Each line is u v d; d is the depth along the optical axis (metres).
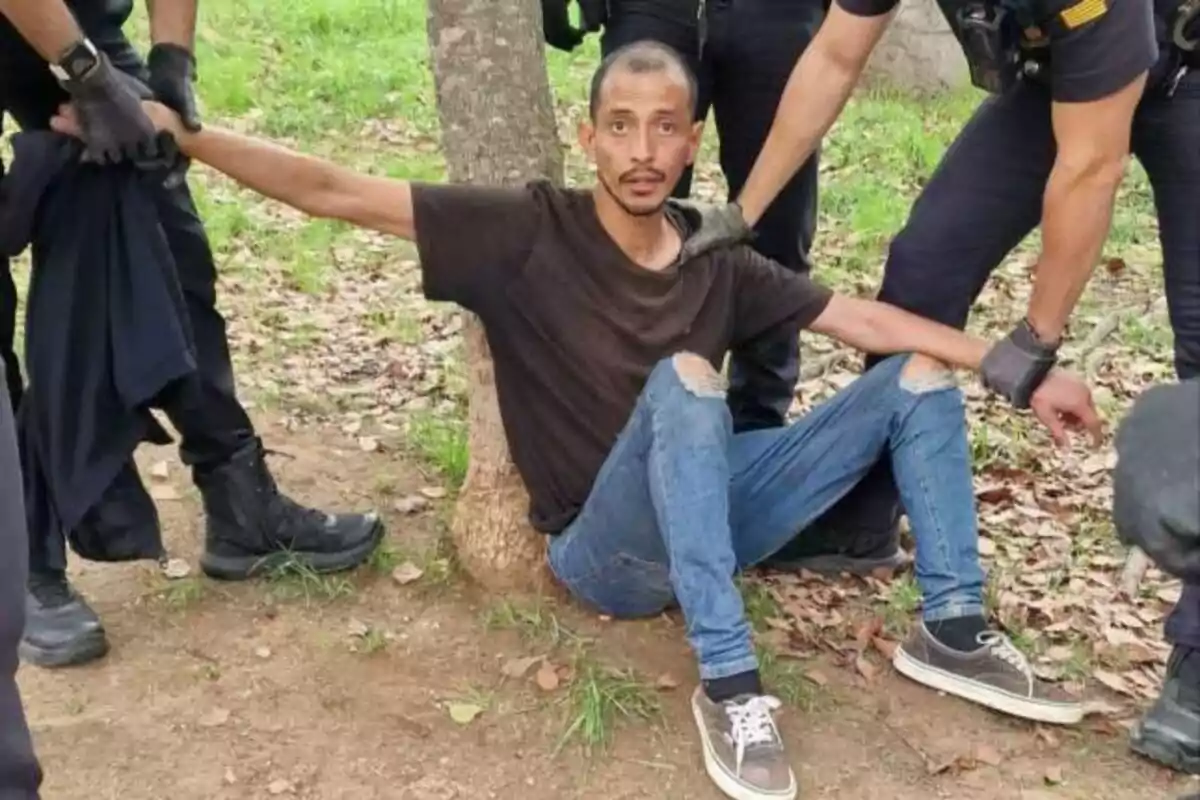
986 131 3.23
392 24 10.42
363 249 6.54
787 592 3.72
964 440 3.26
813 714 3.23
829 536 3.78
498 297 3.13
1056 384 3.12
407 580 3.62
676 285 3.19
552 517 3.33
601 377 3.18
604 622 3.46
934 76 9.02
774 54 3.82
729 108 3.96
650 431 3.01
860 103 8.83
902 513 3.84
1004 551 4.11
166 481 4.14
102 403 3.19
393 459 4.37
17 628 1.72
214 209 6.71
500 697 3.21
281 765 3.01
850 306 3.27
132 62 3.27
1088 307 6.09
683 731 3.13
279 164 3.02
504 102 3.32
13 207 3.09
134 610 3.50
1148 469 1.36
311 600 3.54
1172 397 1.40
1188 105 2.95
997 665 3.24
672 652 3.37
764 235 4.00
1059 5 2.62
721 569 2.99
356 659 3.32
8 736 1.70
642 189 3.05
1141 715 3.33
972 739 3.18
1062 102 2.75
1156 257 6.68
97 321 3.15
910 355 3.24
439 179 7.36
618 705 3.15
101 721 3.11
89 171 3.10
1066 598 3.85
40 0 2.75
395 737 3.09
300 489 4.10
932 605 3.29
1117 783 3.09
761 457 3.37
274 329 5.59
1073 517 4.34
